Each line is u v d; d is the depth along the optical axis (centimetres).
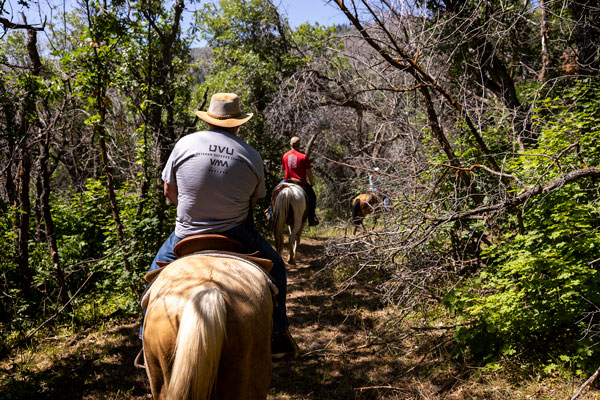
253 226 331
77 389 476
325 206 1563
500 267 537
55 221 870
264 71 1455
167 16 984
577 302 436
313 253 1098
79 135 1071
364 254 560
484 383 448
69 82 703
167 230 782
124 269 709
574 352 442
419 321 586
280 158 1437
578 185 505
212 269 264
